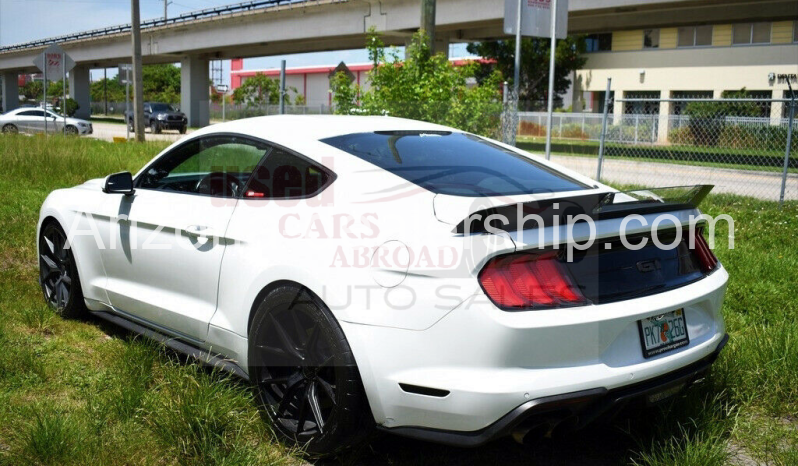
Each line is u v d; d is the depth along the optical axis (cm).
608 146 2261
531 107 3756
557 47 3612
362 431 288
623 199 325
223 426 304
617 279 281
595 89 3784
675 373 297
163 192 396
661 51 3516
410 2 3184
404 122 400
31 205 790
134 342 393
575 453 318
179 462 292
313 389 303
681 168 1738
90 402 334
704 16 2741
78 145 1514
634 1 2522
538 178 341
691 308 307
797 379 361
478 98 1112
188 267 364
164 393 340
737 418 342
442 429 269
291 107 3375
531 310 258
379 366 273
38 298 502
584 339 263
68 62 2027
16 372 369
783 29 3095
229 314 337
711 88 3353
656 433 328
